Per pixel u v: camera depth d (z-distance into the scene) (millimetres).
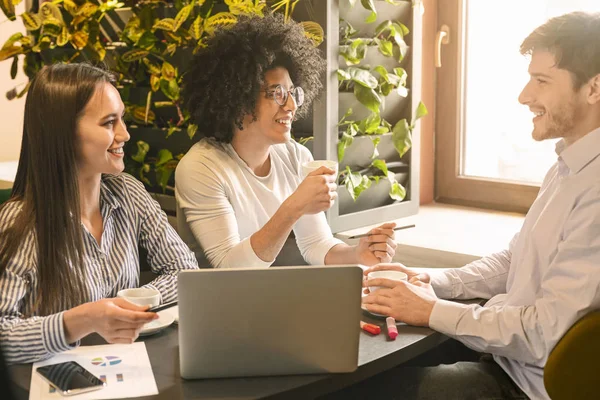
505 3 2781
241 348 1311
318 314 1315
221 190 1988
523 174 2861
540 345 1526
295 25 2145
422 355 1975
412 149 2729
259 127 2025
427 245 2424
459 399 1649
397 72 2578
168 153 2658
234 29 2035
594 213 1499
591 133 1570
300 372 1349
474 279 1863
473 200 2982
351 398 1713
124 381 1313
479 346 1582
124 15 2781
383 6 2506
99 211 1748
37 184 1579
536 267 1634
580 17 1581
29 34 2975
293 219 1841
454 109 2957
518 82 2795
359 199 2588
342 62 2424
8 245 1541
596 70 1551
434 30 2936
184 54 2559
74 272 1604
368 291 1755
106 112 1634
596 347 1449
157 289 1743
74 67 1651
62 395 1260
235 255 1875
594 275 1465
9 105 3176
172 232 1899
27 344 1391
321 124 2393
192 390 1283
